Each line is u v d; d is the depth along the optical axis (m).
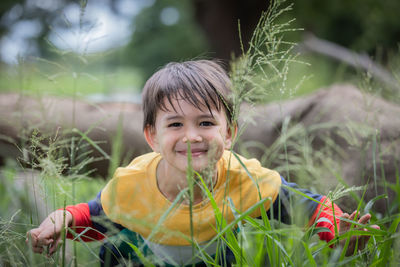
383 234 1.70
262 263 1.87
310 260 1.57
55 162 1.73
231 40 9.65
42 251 1.79
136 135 2.98
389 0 12.02
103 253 2.11
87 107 3.04
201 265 2.04
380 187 2.55
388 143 2.59
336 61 8.92
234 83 1.62
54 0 9.46
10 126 2.51
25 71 1.97
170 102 1.89
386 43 11.85
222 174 2.04
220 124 1.92
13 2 11.22
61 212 1.91
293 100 3.13
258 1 9.46
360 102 2.86
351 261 1.74
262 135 2.98
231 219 1.98
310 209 1.96
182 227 1.96
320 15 11.70
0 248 1.95
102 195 2.05
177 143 1.89
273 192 2.03
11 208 2.38
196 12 10.31
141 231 1.98
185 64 2.12
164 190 2.02
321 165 2.76
